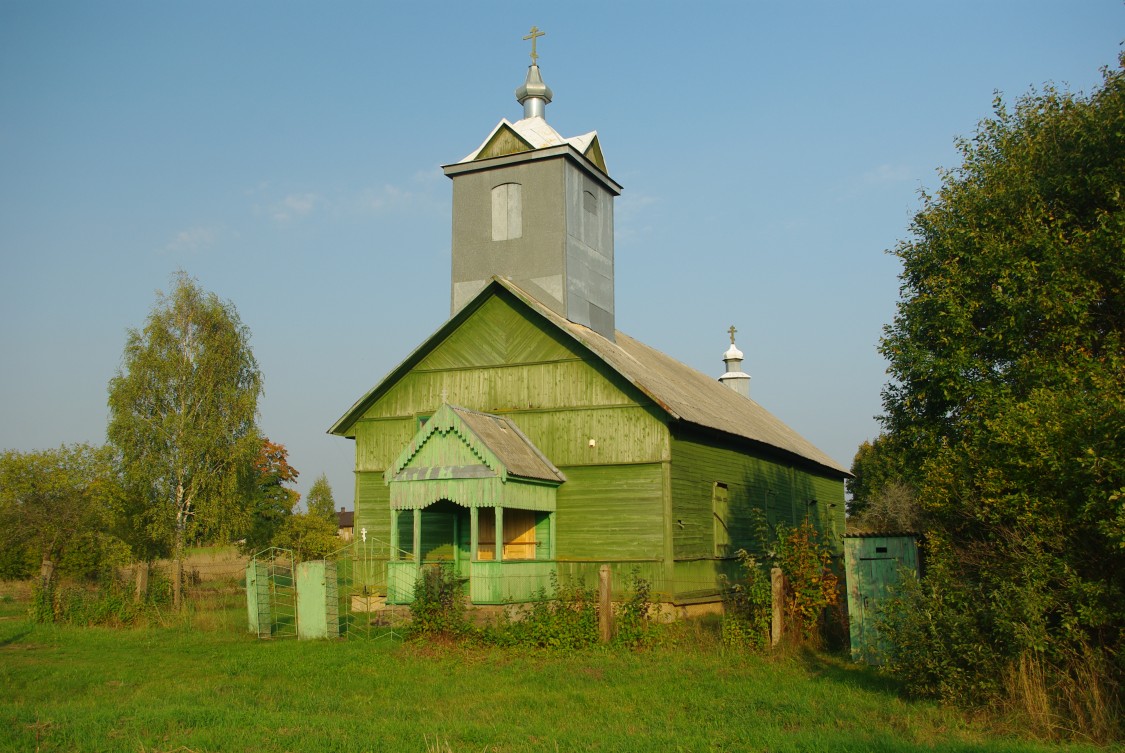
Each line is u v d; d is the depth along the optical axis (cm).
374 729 1203
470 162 2914
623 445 2445
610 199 3133
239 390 3444
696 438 2619
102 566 3112
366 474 2755
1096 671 1184
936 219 1973
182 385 3334
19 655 1986
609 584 1867
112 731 1203
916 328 1919
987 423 1434
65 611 2586
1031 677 1212
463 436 2284
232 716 1280
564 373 2550
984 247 1816
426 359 2733
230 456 3297
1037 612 1218
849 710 1294
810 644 1762
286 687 1568
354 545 2722
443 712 1347
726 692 1427
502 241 2853
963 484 1419
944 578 1362
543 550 2464
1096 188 1761
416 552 2292
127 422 3216
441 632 1941
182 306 3400
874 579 1653
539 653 1806
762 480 3180
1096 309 1723
